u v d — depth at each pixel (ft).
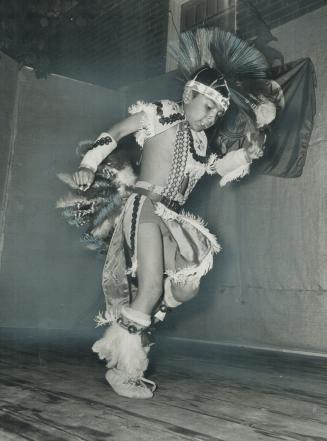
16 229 19.22
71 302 19.85
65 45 26.96
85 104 21.29
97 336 16.19
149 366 9.52
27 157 19.75
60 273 19.76
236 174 7.03
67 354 10.94
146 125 6.38
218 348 14.35
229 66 7.14
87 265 20.20
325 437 4.90
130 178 7.40
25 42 19.40
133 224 6.22
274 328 15.42
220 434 4.84
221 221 17.34
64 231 19.93
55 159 20.17
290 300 15.19
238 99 7.06
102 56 25.07
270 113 7.22
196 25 21.50
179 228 6.25
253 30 18.31
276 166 15.88
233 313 16.56
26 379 7.50
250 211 16.57
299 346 14.74
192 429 4.98
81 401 6.02
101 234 7.48
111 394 6.48
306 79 15.64
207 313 17.28
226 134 7.62
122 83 23.76
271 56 17.04
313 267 14.80
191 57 7.30
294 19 16.72
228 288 16.85
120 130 6.40
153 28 22.80
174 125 6.48
